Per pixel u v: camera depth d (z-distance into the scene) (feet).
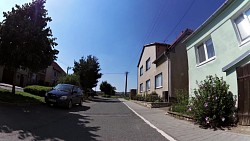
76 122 33.12
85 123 32.65
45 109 45.65
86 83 128.67
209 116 29.40
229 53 33.73
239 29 32.40
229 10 33.83
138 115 44.80
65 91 54.34
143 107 67.15
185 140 23.35
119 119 38.32
